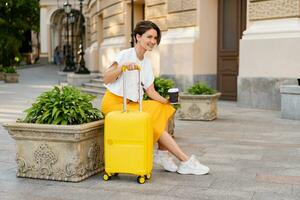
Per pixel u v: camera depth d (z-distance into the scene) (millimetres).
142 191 4621
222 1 14664
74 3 42594
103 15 24531
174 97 5152
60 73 31891
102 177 5121
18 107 13141
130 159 4840
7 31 39531
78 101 5141
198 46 14516
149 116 4848
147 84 5289
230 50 14492
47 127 4820
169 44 15180
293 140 7473
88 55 32031
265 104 11922
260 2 12086
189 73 14508
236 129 8625
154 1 16469
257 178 5113
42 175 5031
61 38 50719
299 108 9828
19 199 4387
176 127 8867
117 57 5207
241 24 14164
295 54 11227
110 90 5238
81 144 4930
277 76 11609
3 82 26094
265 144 7125
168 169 5379
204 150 6664
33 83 25766
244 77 12367
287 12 11500
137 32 5230
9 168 5578
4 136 8008
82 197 4438
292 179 5074
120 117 4805
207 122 9578
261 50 11938
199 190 4656
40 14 49375
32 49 55438
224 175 5242
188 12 14758
